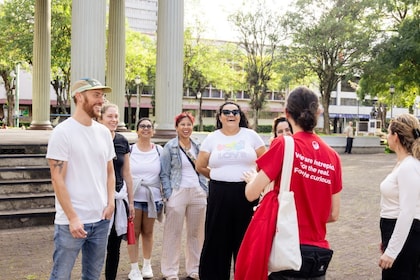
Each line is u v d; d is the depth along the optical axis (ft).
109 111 15.52
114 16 57.82
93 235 11.93
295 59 98.68
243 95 178.19
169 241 17.40
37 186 28.73
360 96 103.45
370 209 33.17
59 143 11.12
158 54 43.62
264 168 9.59
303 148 9.64
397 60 88.12
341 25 91.45
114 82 58.39
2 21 89.66
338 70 95.45
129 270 18.80
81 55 36.88
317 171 9.65
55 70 100.78
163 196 17.69
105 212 12.05
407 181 11.07
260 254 9.46
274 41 107.55
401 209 11.12
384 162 72.13
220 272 15.40
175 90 43.34
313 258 9.41
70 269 11.68
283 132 15.48
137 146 18.07
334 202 10.26
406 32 88.22
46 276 17.74
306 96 9.96
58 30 86.48
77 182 11.42
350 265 19.95
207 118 198.80
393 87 97.50
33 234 24.34
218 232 15.30
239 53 115.44
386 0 91.04
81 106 11.56
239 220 15.21
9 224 25.53
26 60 93.50
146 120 17.97
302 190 9.57
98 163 11.82
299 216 9.58
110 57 58.23
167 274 17.33
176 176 17.43
